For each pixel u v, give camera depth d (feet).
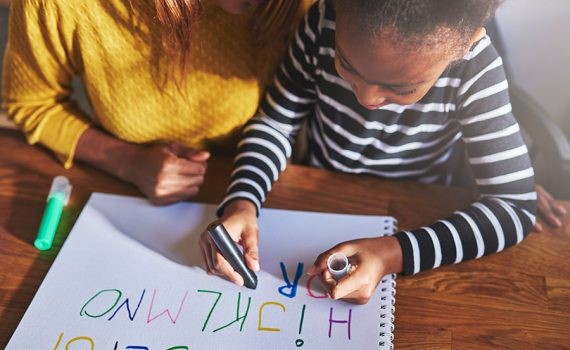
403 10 1.83
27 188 2.64
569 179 2.84
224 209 2.48
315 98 2.73
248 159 2.62
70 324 2.17
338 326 2.16
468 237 2.36
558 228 2.49
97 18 2.43
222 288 2.27
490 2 1.97
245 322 2.18
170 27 2.36
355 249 2.28
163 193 2.56
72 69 2.72
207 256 2.31
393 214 2.55
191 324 2.17
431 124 2.57
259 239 2.43
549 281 2.31
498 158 2.41
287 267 2.34
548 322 2.20
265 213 2.53
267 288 2.27
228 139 2.93
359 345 2.11
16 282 2.31
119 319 2.19
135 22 2.44
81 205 2.59
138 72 2.61
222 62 2.63
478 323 2.19
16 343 2.12
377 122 2.60
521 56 4.10
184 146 2.80
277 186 2.64
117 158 2.70
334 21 2.40
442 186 2.64
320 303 2.23
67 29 2.48
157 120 2.80
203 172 2.66
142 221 2.51
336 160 2.85
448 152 2.86
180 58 2.53
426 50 1.90
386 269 2.28
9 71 2.73
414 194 2.61
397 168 2.83
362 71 2.01
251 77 2.71
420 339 2.15
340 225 2.49
